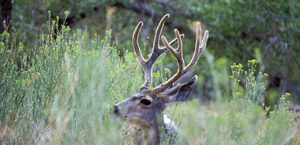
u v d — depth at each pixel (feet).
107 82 66.03
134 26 139.03
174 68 128.06
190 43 138.31
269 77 129.59
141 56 74.13
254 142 55.06
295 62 133.28
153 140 69.00
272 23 135.13
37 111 64.28
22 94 65.10
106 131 57.72
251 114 56.08
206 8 137.08
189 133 60.80
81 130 58.75
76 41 70.79
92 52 64.85
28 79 65.92
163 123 69.72
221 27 136.67
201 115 60.03
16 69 67.10
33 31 119.34
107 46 71.00
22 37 111.14
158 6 142.20
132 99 69.05
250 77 67.87
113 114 66.80
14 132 63.52
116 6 138.62
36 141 61.77
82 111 59.00
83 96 59.36
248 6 134.62
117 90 70.64
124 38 135.85
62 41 69.77
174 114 72.84
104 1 135.85
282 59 132.77
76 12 132.98
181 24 139.74
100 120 58.49
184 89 71.46
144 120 69.00
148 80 72.28
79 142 58.39
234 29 136.46
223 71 55.36
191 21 139.44
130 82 73.10
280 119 56.80
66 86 62.39
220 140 54.29
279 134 55.31
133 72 73.87
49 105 63.57
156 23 140.77
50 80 65.82
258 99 63.52
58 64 67.31
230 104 58.49
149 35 135.74
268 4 134.00
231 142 55.26
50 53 68.28
